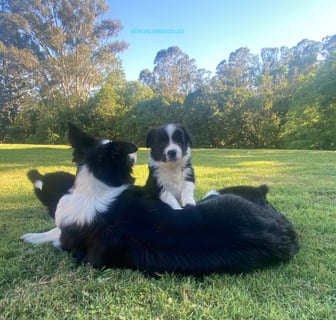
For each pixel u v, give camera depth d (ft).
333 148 72.33
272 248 6.93
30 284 6.54
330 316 5.40
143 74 148.46
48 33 111.55
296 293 6.15
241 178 20.49
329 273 6.88
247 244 6.72
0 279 6.82
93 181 7.72
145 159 29.43
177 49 144.05
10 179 21.34
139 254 6.82
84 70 116.37
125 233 7.02
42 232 10.03
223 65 140.77
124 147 8.15
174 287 6.23
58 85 114.73
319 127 74.33
